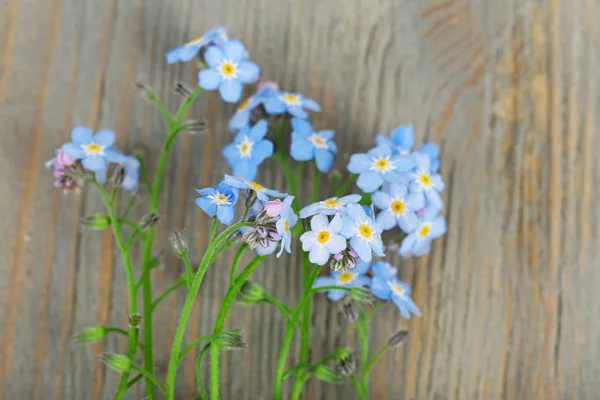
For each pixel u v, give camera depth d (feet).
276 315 0.75
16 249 0.74
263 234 0.65
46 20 0.74
